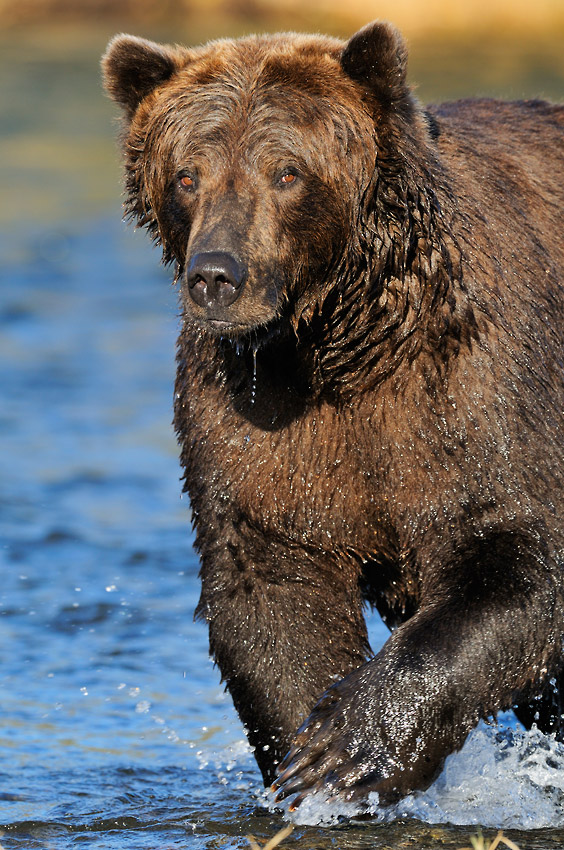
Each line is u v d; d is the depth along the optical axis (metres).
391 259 10.90
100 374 28.94
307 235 10.77
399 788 10.32
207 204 10.48
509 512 10.90
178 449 24.48
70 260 40.19
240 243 10.30
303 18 86.19
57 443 24.53
